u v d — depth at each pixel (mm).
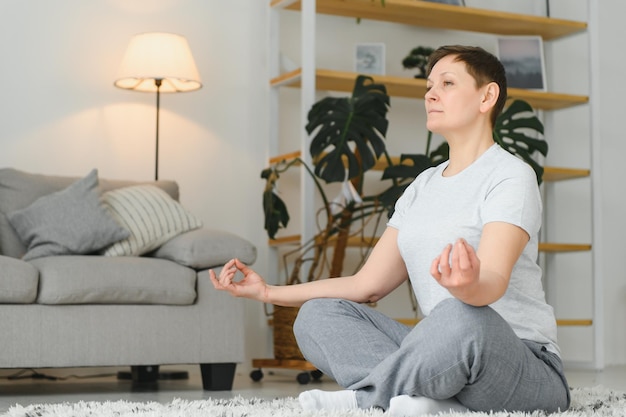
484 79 2186
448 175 2260
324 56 5242
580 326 5629
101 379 4441
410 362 1987
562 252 5625
